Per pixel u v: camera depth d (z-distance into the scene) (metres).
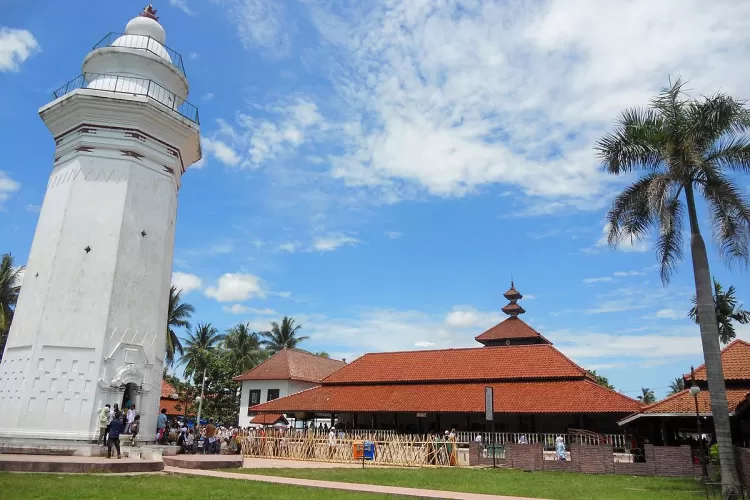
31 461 18.08
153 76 30.77
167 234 29.36
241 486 17.11
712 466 24.33
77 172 27.14
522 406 34.44
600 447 26.17
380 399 40.06
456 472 25.86
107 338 25.45
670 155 21.73
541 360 38.88
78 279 25.80
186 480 18.06
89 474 18.22
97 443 23.83
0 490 13.53
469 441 32.12
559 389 35.41
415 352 45.50
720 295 45.25
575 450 26.73
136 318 26.84
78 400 24.36
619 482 22.12
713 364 20.41
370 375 43.66
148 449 23.50
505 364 39.78
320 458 32.53
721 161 22.33
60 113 28.25
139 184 28.08
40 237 27.61
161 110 28.58
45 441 23.42
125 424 24.62
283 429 37.22
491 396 31.17
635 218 23.34
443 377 40.28
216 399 63.12
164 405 65.06
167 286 29.56
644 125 22.81
